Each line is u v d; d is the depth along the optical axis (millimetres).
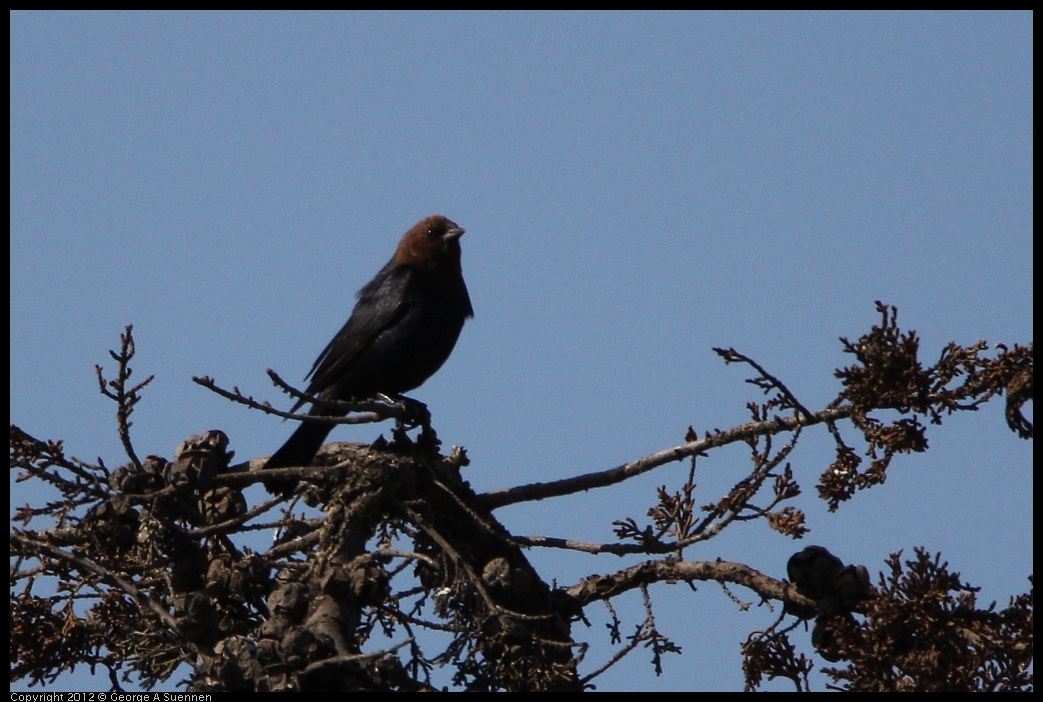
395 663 10133
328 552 11594
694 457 12023
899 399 11234
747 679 11328
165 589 12180
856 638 10820
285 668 9977
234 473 12586
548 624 11703
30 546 11695
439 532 12477
